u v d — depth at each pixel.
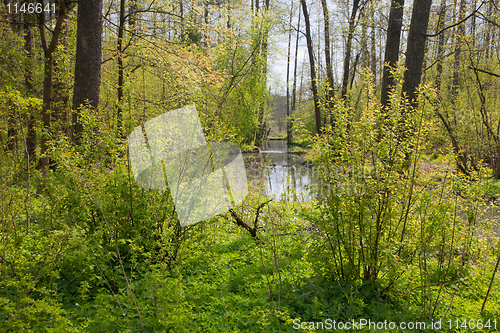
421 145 3.72
